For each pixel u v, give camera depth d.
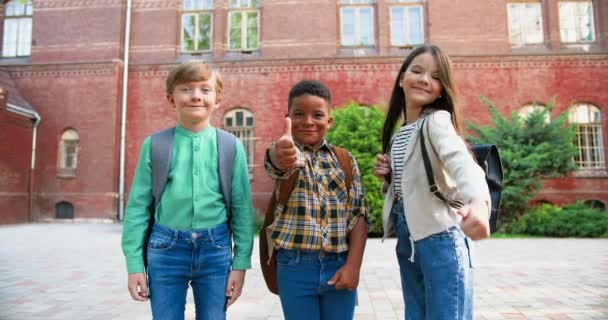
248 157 15.93
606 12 15.75
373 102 15.64
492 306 4.39
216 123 16.08
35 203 16.02
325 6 16.22
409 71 2.12
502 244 9.98
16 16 17.70
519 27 16.11
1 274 6.21
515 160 12.16
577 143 15.27
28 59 17.31
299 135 2.20
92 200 15.79
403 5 16.41
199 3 17.11
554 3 15.90
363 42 16.42
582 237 11.59
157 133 2.25
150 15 16.86
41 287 5.36
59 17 16.91
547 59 15.48
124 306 4.48
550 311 4.19
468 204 1.48
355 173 2.30
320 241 2.09
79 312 4.26
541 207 12.93
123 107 16.17
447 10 15.91
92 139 16.06
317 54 16.00
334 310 2.18
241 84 16.16
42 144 16.25
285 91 15.97
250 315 4.15
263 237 2.33
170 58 16.56
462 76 15.55
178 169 2.15
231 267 2.25
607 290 5.10
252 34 16.83
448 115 1.93
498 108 15.34
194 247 2.10
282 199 2.13
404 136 2.10
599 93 15.27
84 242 9.97
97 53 16.50
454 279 1.82
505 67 15.52
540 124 12.74
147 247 2.14
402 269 2.13
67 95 16.38
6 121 14.98
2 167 14.76
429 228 1.88
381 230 11.10
